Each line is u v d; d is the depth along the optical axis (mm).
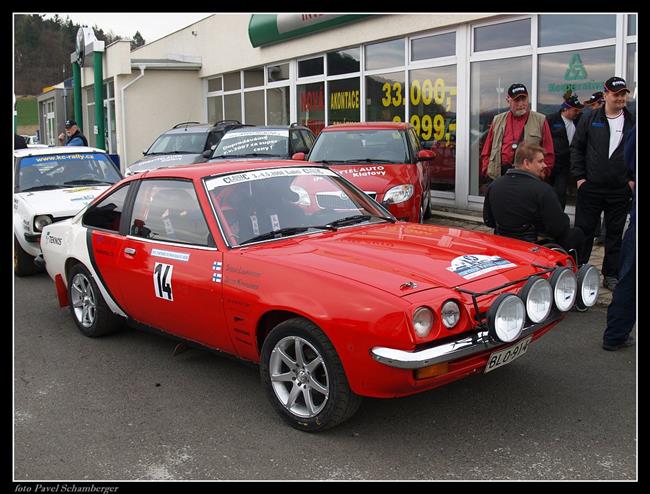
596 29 9414
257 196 4754
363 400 4359
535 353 5148
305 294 3791
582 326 5758
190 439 3939
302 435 3932
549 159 7832
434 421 4031
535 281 3775
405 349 3441
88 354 5527
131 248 5094
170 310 4773
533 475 3402
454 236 4633
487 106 11328
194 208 4676
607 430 3855
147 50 25969
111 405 4477
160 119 22281
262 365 4094
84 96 29906
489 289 3770
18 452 3846
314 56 16062
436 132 12492
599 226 8680
